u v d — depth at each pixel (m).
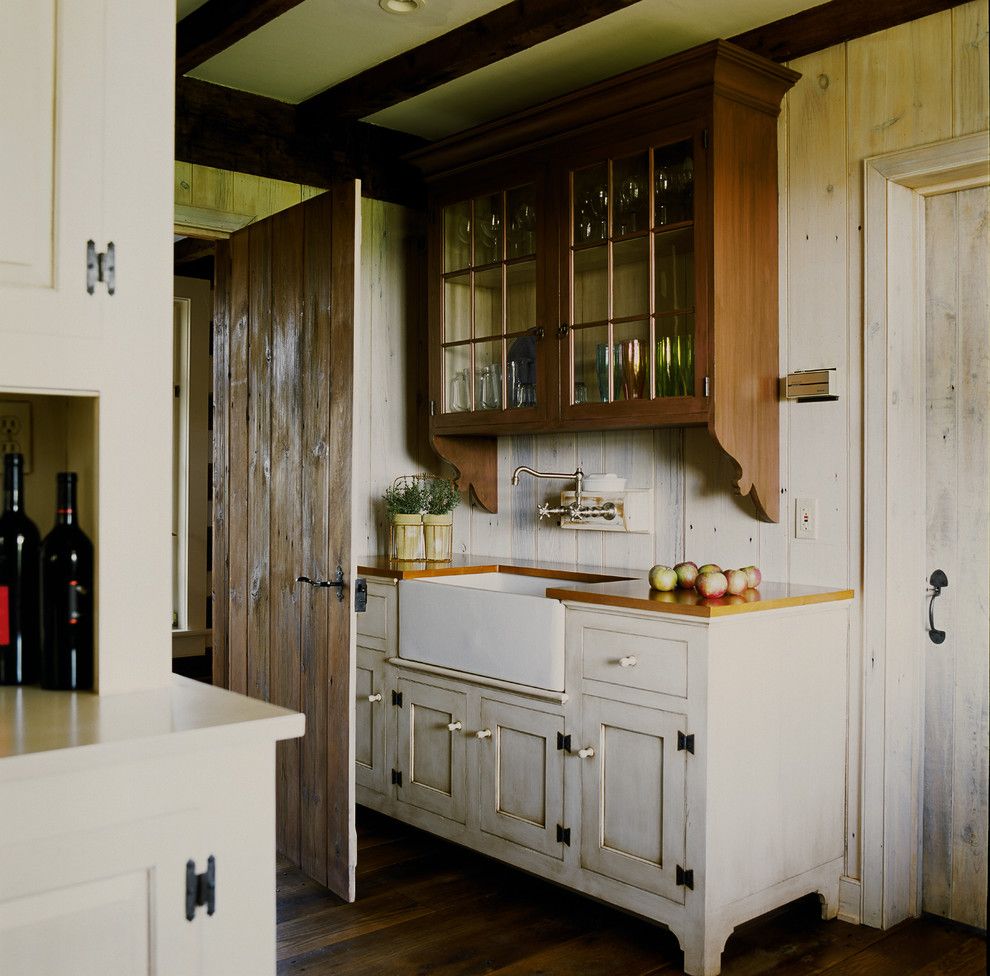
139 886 1.20
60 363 1.35
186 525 5.94
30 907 1.12
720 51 2.58
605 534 3.40
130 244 1.40
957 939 2.65
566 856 2.72
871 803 2.73
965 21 2.52
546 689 2.77
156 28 1.42
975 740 2.70
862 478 2.73
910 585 2.74
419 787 3.23
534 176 3.16
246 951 1.29
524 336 3.22
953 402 2.73
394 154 3.92
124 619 1.42
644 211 2.84
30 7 1.32
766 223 2.84
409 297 3.97
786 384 2.84
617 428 3.07
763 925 2.73
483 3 2.78
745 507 2.98
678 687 2.43
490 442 3.79
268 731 1.28
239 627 3.42
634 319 2.86
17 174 1.32
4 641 1.47
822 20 2.73
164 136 1.43
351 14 2.87
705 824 2.37
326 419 2.90
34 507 1.65
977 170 2.56
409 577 3.30
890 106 2.67
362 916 2.75
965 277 2.70
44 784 1.12
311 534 2.99
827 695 2.71
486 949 2.55
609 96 2.86
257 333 3.30
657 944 2.59
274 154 3.57
